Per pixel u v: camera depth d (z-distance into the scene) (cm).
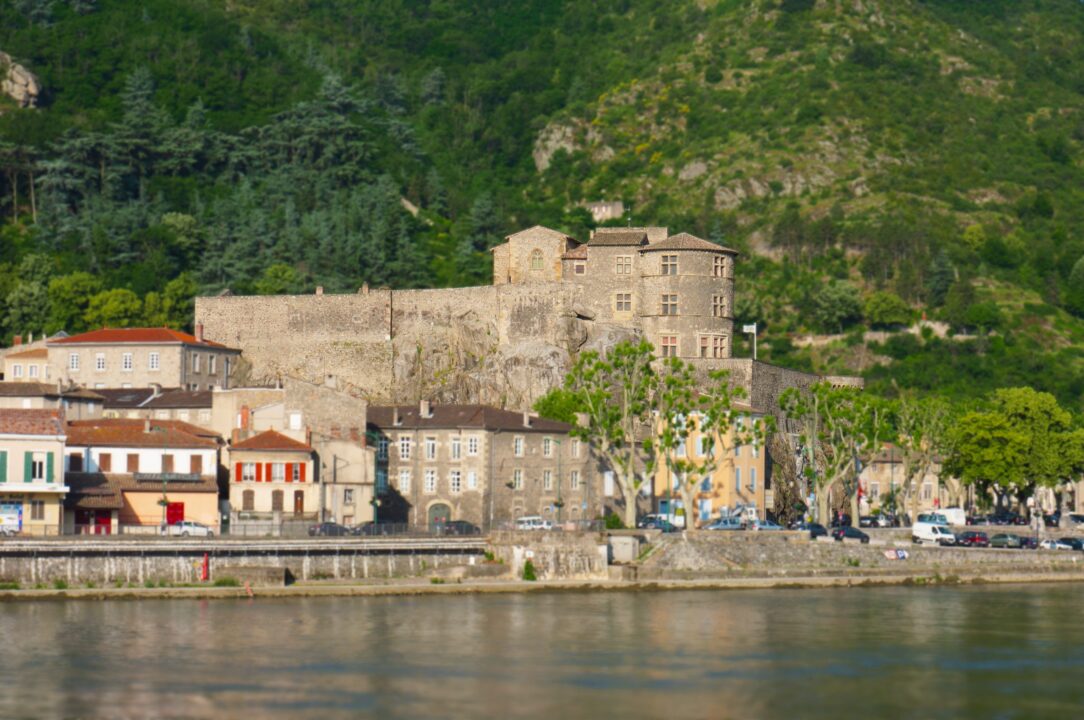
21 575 19588
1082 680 15762
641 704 14425
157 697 14500
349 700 14450
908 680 15675
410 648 16888
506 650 16862
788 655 16862
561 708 14225
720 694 14862
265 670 15662
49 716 13838
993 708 14550
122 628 17700
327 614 19000
